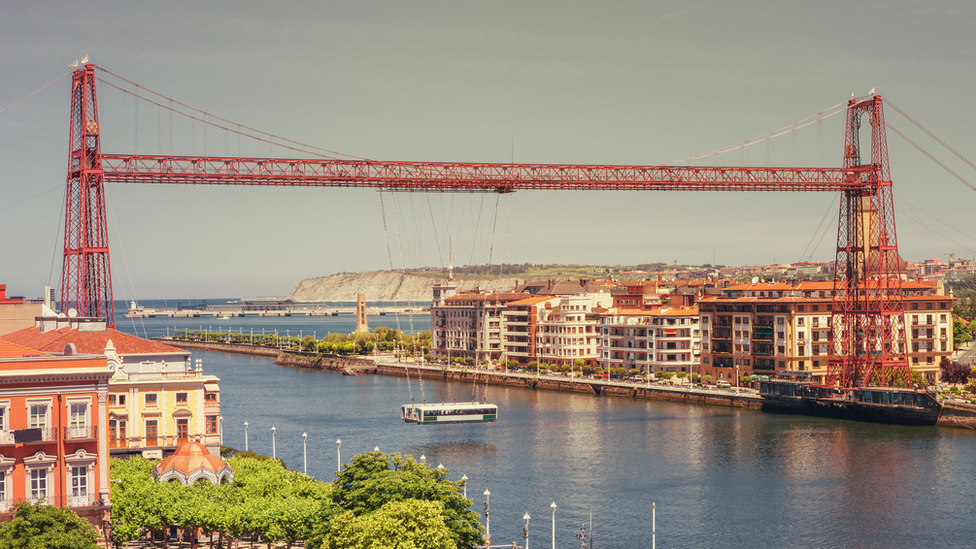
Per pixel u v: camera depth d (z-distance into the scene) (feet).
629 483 605.31
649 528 498.69
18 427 322.55
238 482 433.07
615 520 515.09
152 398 533.96
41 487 323.37
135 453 526.98
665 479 615.16
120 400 526.98
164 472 442.91
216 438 557.74
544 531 492.95
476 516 369.09
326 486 433.07
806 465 652.89
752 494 572.10
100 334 558.97
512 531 492.13
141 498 389.80
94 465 330.13
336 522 327.88
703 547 466.29
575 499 563.89
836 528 498.69
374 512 334.24
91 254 641.40
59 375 325.62
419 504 325.21
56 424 326.65
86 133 643.45
